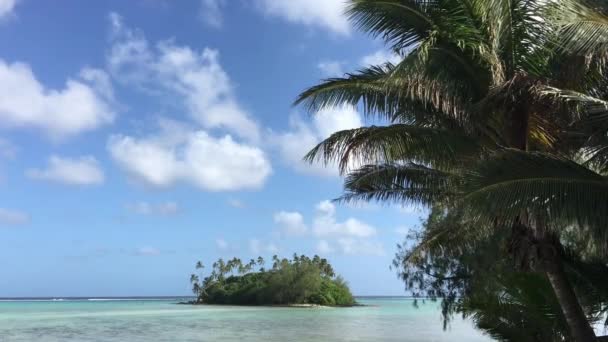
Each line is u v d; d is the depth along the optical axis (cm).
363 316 7725
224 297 13825
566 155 1118
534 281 1239
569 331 1222
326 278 13475
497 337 1385
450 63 1069
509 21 1022
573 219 786
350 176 1488
